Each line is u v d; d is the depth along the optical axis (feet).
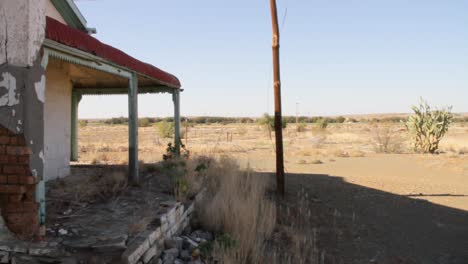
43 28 13.93
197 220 22.65
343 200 31.91
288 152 72.84
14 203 13.41
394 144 79.25
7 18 13.03
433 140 70.95
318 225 24.84
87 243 13.69
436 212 28.35
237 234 19.31
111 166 35.24
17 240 13.41
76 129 42.19
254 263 17.24
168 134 120.98
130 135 25.43
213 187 28.78
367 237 22.68
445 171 47.80
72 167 35.55
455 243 21.80
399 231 23.88
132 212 18.16
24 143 13.19
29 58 13.17
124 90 39.88
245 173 33.47
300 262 17.25
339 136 125.70
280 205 28.89
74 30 16.46
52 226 15.53
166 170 27.55
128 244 14.02
